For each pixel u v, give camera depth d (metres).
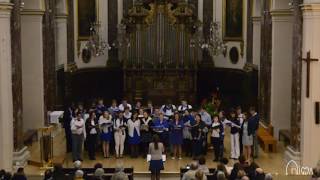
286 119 23.30
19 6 18.92
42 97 22.75
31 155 20.36
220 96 29.19
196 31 29.22
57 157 20.23
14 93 18.67
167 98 29.44
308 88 18.48
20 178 13.76
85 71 28.67
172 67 29.36
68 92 26.67
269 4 23.44
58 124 24.70
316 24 18.22
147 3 29.06
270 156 21.02
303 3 18.52
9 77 17.89
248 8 27.06
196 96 29.61
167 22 29.05
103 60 29.72
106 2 29.58
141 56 29.34
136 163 19.72
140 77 29.41
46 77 23.08
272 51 23.19
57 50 26.23
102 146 21.09
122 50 29.44
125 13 29.83
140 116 20.58
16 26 18.64
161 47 29.20
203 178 13.16
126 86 29.44
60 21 26.41
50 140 19.25
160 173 18.44
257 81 26.03
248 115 21.48
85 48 28.70
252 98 26.20
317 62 18.30
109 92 29.73
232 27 28.72
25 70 22.58
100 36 29.06
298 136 19.25
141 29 29.09
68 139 21.08
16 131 18.72
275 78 23.22
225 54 29.17
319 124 18.55
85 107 28.31
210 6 29.53
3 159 17.72
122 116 20.58
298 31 19.27
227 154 21.09
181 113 21.12
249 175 14.16
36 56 22.59
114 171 16.23
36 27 22.47
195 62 29.33
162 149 17.59
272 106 23.36
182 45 29.23
